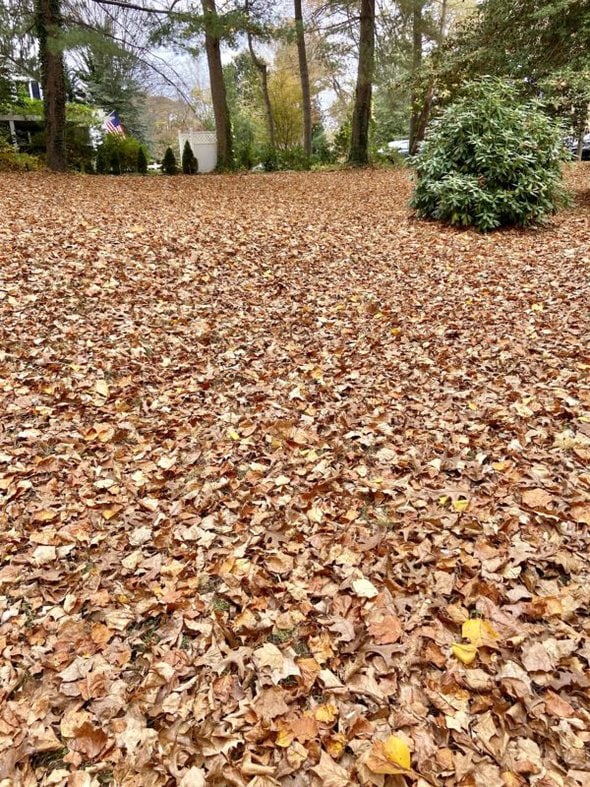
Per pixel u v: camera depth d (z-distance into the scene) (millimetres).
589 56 9383
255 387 3781
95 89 23000
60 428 3281
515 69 10750
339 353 4242
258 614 2041
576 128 10477
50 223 7289
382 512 2543
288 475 2861
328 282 5695
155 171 17719
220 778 1505
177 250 6473
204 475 2885
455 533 2355
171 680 1787
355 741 1572
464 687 1704
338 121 32531
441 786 1444
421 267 6113
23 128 19438
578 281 5348
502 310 4840
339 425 3275
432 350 4223
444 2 20078
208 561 2314
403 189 11891
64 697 1736
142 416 3457
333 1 16219
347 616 1998
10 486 2764
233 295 5332
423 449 2988
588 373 3627
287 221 8273
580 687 1675
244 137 29391
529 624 1906
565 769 1465
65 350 4188
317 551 2332
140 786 1489
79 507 2645
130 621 2035
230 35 12891
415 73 12984
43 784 1501
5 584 2189
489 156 7398
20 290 5023
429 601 2033
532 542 2264
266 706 1690
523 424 3129
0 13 12336
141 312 4887
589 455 2777
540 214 7449
